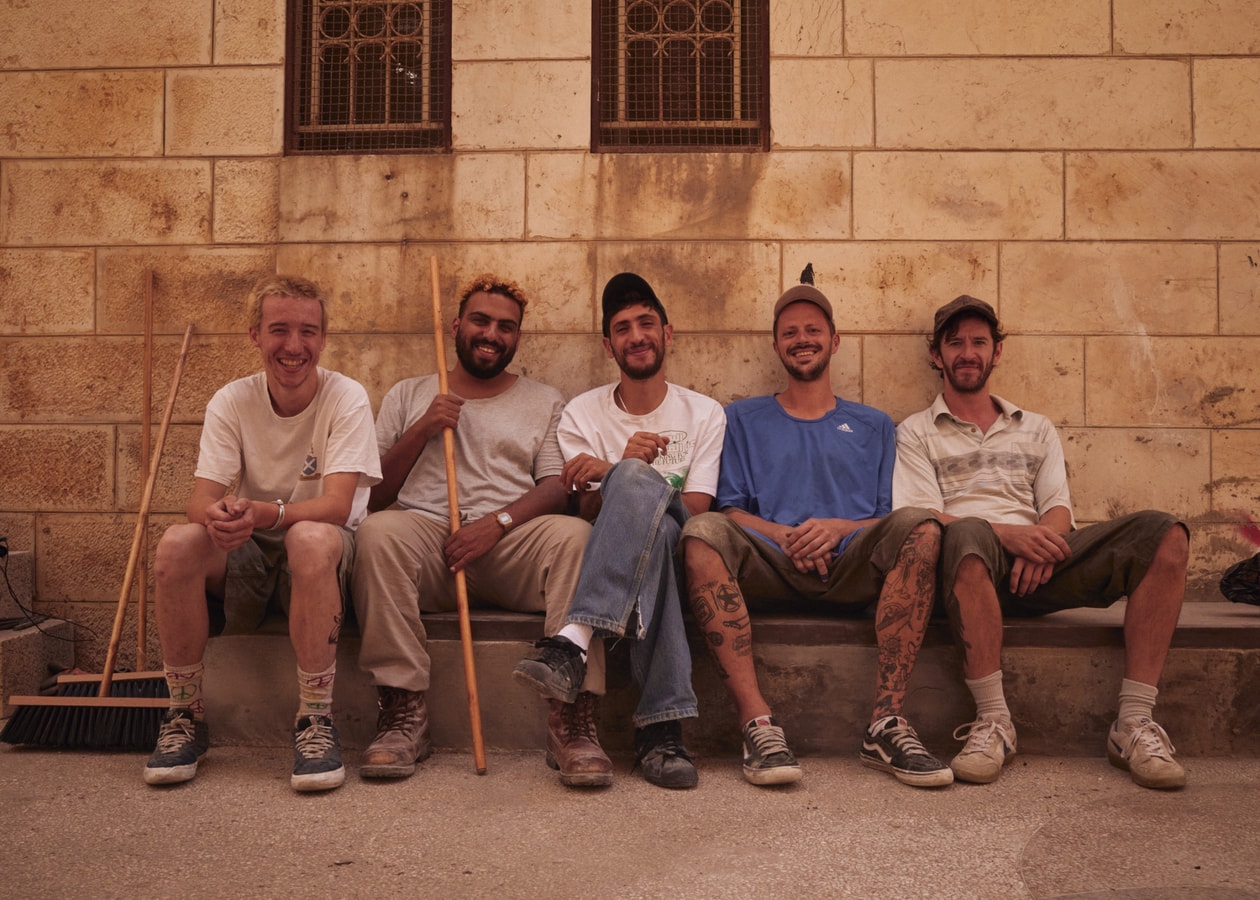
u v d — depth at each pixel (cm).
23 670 312
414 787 231
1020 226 338
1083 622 272
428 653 264
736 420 306
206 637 247
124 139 345
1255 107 337
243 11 345
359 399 260
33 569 341
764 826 204
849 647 263
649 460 265
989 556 248
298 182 343
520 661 246
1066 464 336
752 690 246
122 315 344
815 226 339
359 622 253
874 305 339
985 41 338
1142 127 337
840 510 290
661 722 241
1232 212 336
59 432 343
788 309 305
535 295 342
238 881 173
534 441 301
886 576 251
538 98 342
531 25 343
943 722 260
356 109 350
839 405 308
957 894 169
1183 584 247
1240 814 212
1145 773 231
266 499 262
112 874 176
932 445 306
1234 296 336
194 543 239
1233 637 262
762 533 279
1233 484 333
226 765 249
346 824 204
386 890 170
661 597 245
